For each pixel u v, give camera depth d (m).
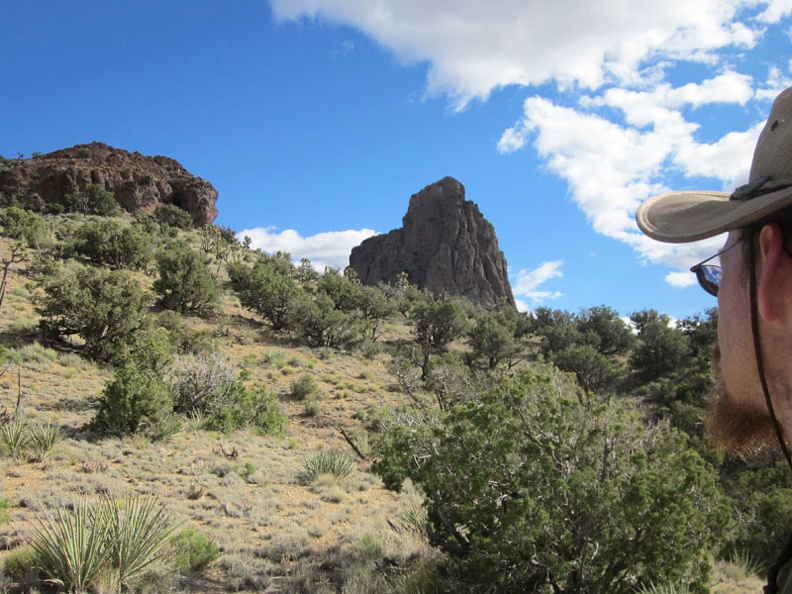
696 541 5.88
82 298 27.14
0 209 62.75
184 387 20.72
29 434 13.20
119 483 11.34
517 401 6.38
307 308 41.25
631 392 43.38
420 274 144.75
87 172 101.56
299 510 11.46
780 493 10.70
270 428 21.03
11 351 23.58
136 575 6.73
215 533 9.25
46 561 6.51
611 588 5.80
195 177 123.12
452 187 153.12
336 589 7.22
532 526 5.56
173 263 42.28
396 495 13.23
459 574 6.84
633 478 5.80
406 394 30.09
